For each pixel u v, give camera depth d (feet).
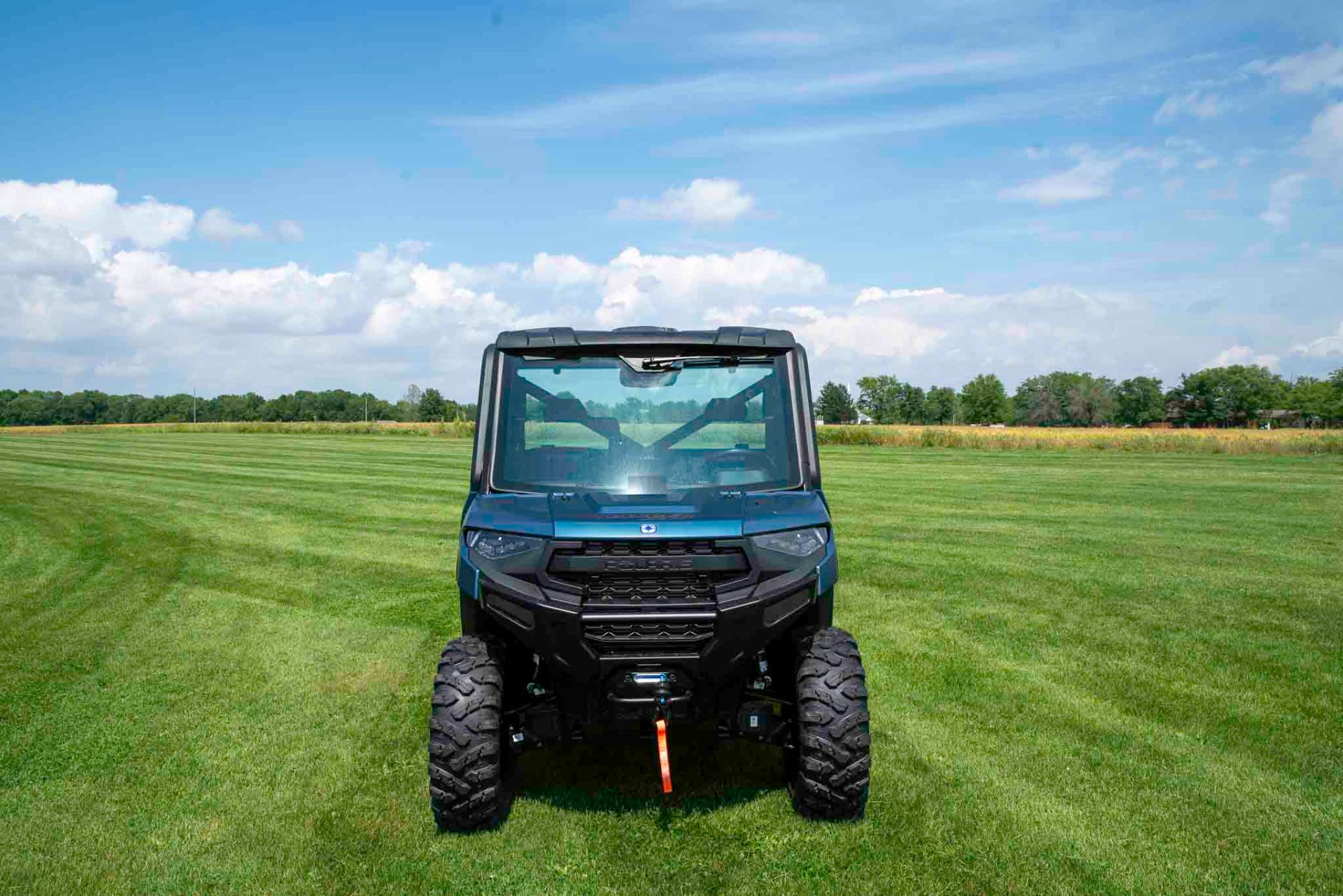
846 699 12.59
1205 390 582.35
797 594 12.46
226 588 32.09
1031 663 21.76
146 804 14.16
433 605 29.09
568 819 13.24
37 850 12.70
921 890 11.30
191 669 21.95
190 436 193.77
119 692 20.12
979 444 141.90
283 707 18.99
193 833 13.15
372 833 13.01
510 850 12.35
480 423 14.47
